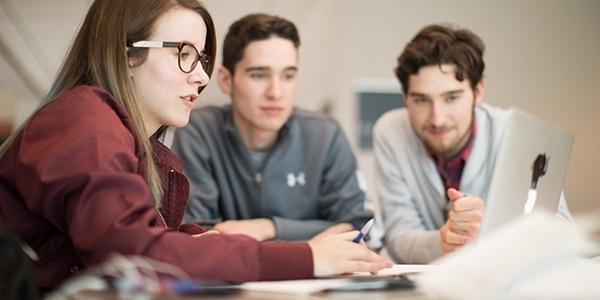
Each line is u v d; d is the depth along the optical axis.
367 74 4.46
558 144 1.40
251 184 2.34
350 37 4.46
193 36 1.33
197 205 2.27
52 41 5.37
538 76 4.35
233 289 0.89
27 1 4.39
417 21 4.43
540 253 0.76
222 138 2.36
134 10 1.29
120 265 0.85
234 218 2.37
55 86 1.31
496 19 4.34
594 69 4.36
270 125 2.29
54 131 1.06
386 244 2.25
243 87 2.29
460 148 2.16
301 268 1.02
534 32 4.35
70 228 0.97
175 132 2.35
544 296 0.78
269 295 0.85
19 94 7.01
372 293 0.87
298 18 5.06
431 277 0.83
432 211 2.25
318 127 2.41
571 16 4.36
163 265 0.92
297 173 2.36
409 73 2.13
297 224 2.23
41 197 1.00
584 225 0.81
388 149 2.33
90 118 1.05
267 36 2.28
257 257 1.00
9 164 1.13
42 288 1.10
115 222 0.93
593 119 4.34
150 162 1.26
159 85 1.31
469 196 1.70
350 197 2.32
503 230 0.83
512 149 1.19
